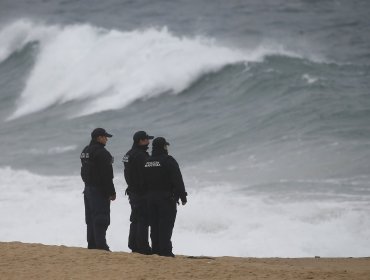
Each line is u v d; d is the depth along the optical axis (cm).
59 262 3497
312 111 9969
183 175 7812
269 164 8025
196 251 5603
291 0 18388
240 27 15688
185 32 15325
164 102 12106
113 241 5884
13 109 13512
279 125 9638
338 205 6366
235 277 3353
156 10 17862
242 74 12100
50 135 10931
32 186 7694
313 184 7119
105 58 13862
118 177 7688
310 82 11400
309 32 15288
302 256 5472
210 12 17375
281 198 6681
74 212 6656
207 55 12912
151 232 4084
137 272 3350
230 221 6134
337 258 4938
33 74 14550
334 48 14062
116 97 12650
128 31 15350
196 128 10281
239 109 10931
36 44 15488
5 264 3450
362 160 7844
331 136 8881
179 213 6291
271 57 12675
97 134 4084
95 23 16700
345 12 17150
